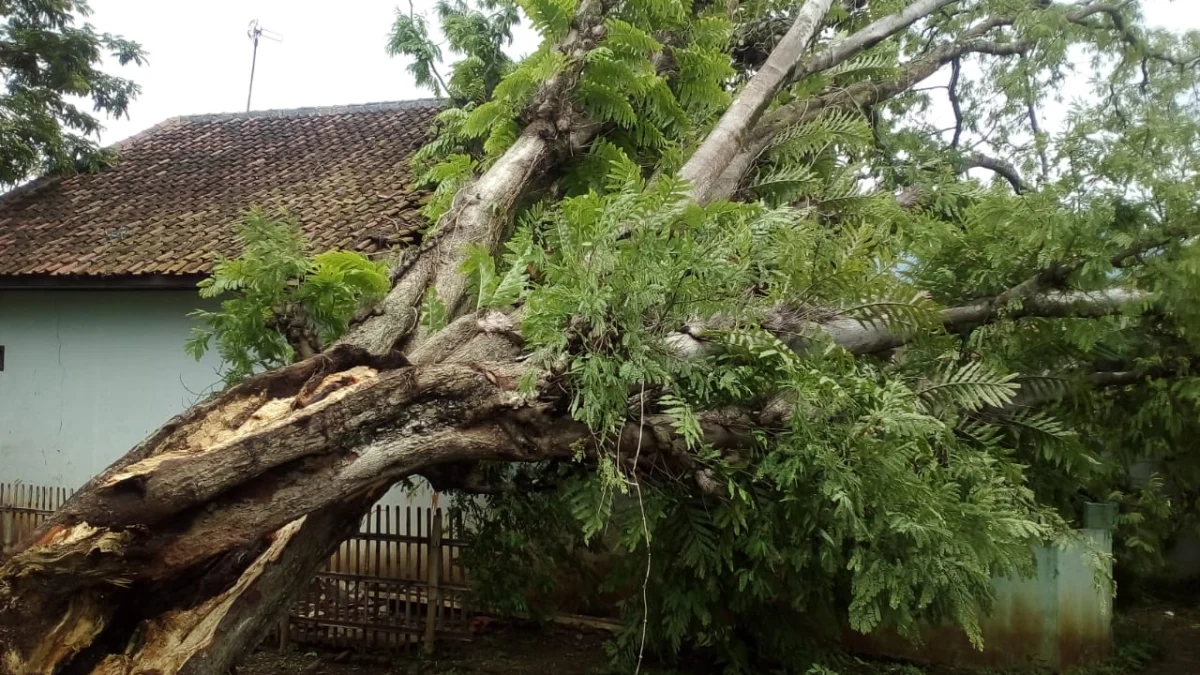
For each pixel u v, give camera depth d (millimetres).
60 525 2676
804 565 3609
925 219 4719
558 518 4762
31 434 7645
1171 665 5672
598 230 2840
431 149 5887
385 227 6445
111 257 7191
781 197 4668
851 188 4676
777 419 3107
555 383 2920
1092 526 5477
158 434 2906
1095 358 4539
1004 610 5469
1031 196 4223
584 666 5430
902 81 6039
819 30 5371
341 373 3039
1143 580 7641
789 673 5094
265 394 3049
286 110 11289
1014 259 4336
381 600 5711
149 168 9609
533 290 3107
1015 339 4242
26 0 9047
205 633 2812
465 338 3266
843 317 3428
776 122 4992
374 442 2852
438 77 6910
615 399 2855
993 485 3287
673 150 4430
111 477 2713
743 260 3102
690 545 3775
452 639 5527
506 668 5387
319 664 5418
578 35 4379
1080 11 6363
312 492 2771
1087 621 5418
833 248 3428
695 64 4711
